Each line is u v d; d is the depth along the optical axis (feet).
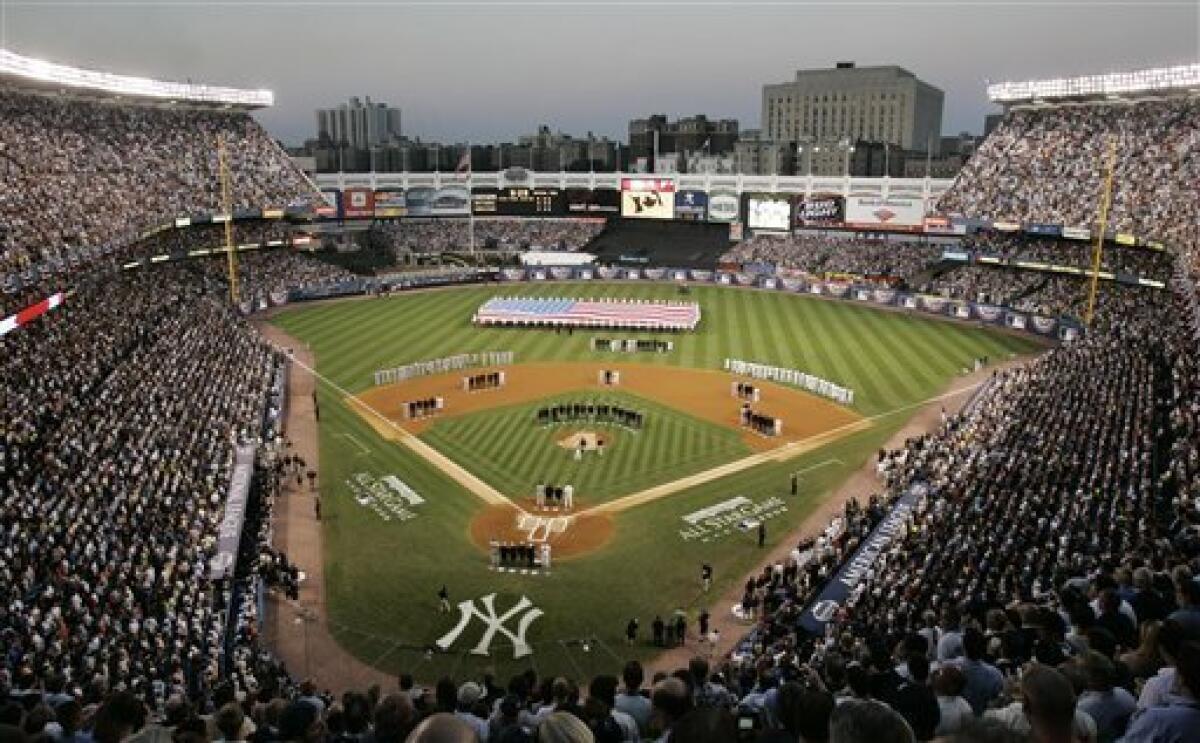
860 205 374.43
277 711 47.14
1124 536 90.02
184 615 101.40
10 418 146.41
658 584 130.11
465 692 50.24
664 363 257.14
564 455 181.68
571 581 130.93
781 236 409.49
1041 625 48.01
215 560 118.21
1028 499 114.62
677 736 18.90
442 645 113.80
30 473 129.08
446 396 223.30
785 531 147.64
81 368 179.22
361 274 382.22
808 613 106.22
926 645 50.72
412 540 143.64
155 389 176.14
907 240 386.93
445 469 173.99
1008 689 36.99
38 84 294.87
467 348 272.72
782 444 189.06
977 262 339.57
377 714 33.47
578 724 21.65
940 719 30.55
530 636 116.06
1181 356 168.25
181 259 325.21
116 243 258.37
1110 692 31.58
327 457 179.83
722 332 295.28
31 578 99.09
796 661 83.46
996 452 142.31
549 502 157.79
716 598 126.31
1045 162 330.34
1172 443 128.77
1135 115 316.19
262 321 304.09
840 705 18.35
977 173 352.08
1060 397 170.30
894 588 99.19
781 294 362.53
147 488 131.44
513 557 135.95
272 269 349.00
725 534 146.51
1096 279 271.28
